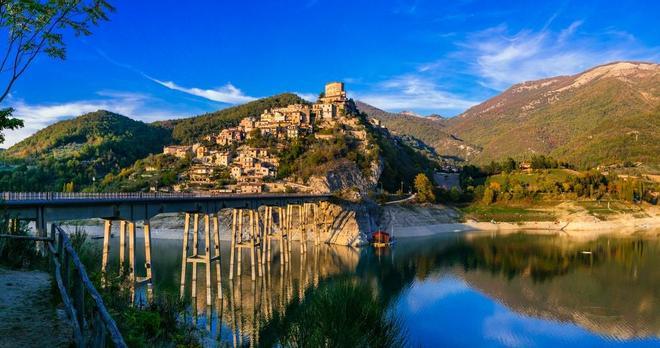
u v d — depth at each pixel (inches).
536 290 3090.6
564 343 2116.1
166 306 1015.0
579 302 2805.1
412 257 4456.2
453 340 2091.5
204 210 2664.9
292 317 1996.8
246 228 5521.7
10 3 816.3
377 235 5383.9
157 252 4237.2
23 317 614.5
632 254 4658.0
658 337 2201.0
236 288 2878.9
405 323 2089.1
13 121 866.8
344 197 5841.5
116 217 1926.7
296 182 7308.1
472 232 6909.5
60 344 534.9
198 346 917.2
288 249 4252.0
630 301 2834.6
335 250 4975.4
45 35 861.8
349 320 904.9
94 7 892.6
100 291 781.3
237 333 1863.9
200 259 2482.8
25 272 876.0
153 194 2642.7
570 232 6963.6
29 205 1515.7
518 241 5782.5
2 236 745.6
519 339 2148.1
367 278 3312.0
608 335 2245.3
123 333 650.8
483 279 3408.0
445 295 2898.6
